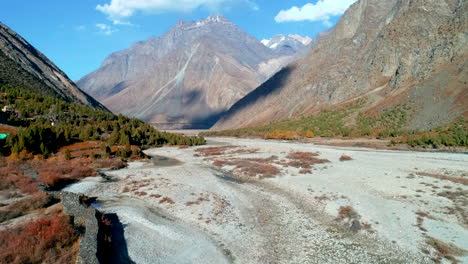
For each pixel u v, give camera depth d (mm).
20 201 29891
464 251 21109
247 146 93625
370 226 26094
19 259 18828
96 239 20766
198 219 28859
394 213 28344
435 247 21875
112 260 21016
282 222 28000
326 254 21875
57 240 21406
